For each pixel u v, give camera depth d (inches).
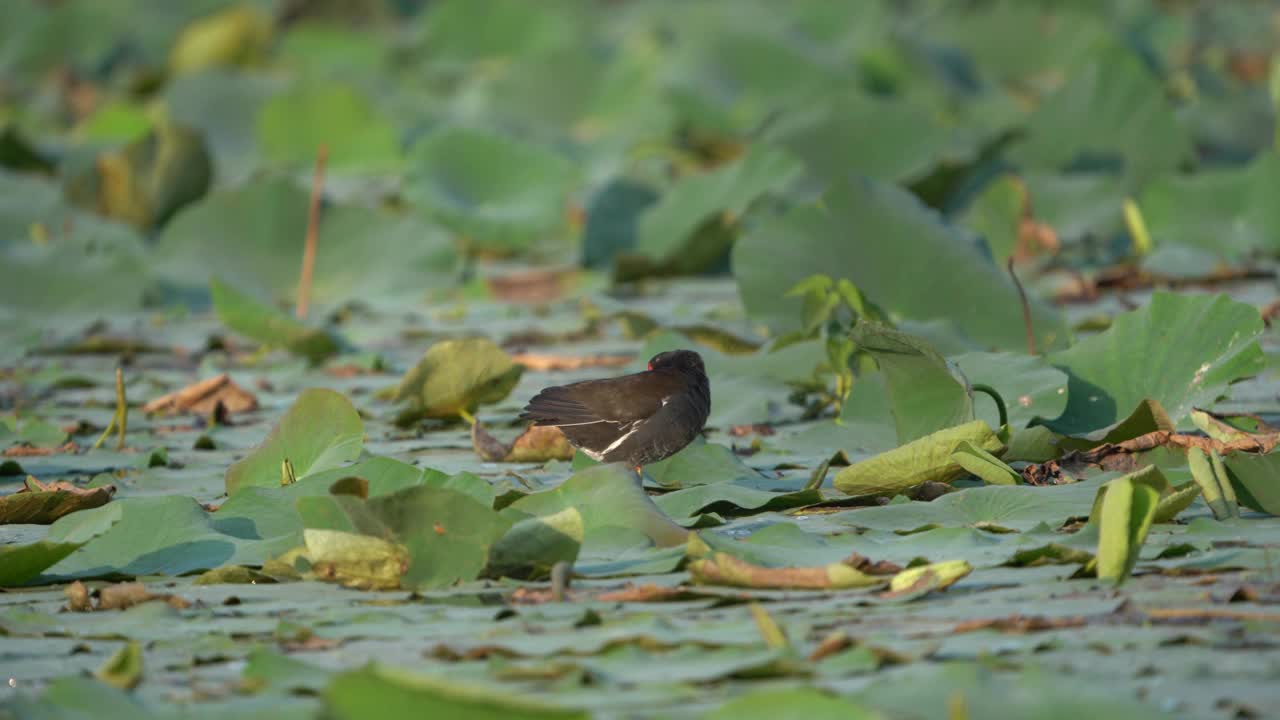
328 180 1109.7
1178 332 376.8
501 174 912.9
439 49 1524.4
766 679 210.1
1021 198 765.3
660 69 1273.4
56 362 621.0
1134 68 847.1
